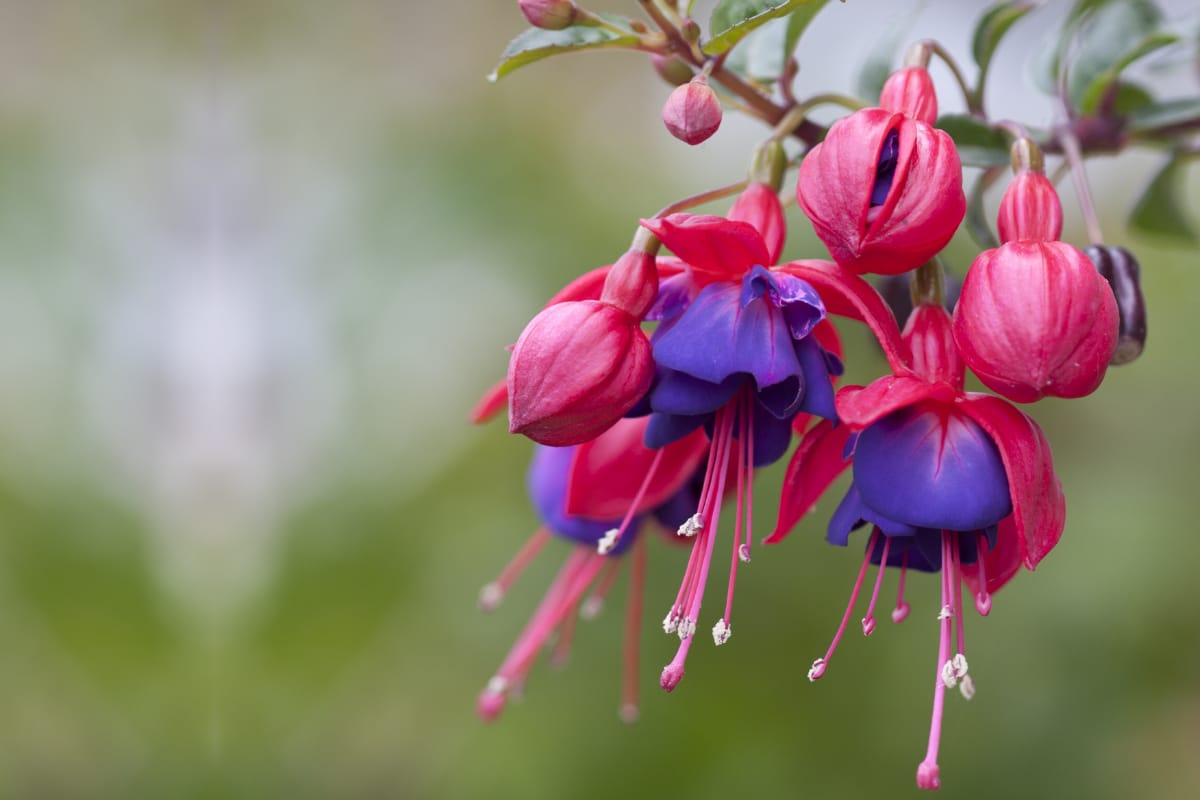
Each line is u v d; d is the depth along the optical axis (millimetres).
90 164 1134
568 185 1140
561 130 1274
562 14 514
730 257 491
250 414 1035
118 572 968
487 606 582
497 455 958
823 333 505
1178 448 868
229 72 1204
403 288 1067
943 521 479
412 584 936
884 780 815
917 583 829
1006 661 815
